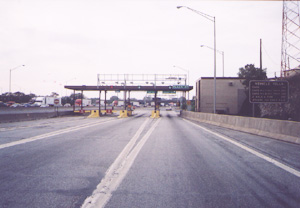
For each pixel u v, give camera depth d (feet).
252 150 34.37
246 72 168.04
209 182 19.74
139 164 25.68
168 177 21.06
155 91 176.86
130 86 168.45
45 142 40.37
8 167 23.84
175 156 30.04
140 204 15.15
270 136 47.26
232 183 19.53
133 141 42.78
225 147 36.99
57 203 15.15
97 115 155.43
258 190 17.90
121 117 146.61
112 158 28.45
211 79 171.94
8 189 17.60
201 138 47.62
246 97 162.81
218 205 15.12
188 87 168.25
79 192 17.15
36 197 16.11
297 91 110.52
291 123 41.78
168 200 15.84
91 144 38.88
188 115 138.51
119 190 17.67
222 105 170.40
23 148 34.53
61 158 28.17
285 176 21.61
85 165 24.97
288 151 33.58
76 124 82.58
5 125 76.02
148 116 167.22
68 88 170.30
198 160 27.86
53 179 20.07
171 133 56.80
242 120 61.57
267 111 130.00
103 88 168.66
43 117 122.62
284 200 16.01
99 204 15.06
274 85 69.00
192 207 14.79
